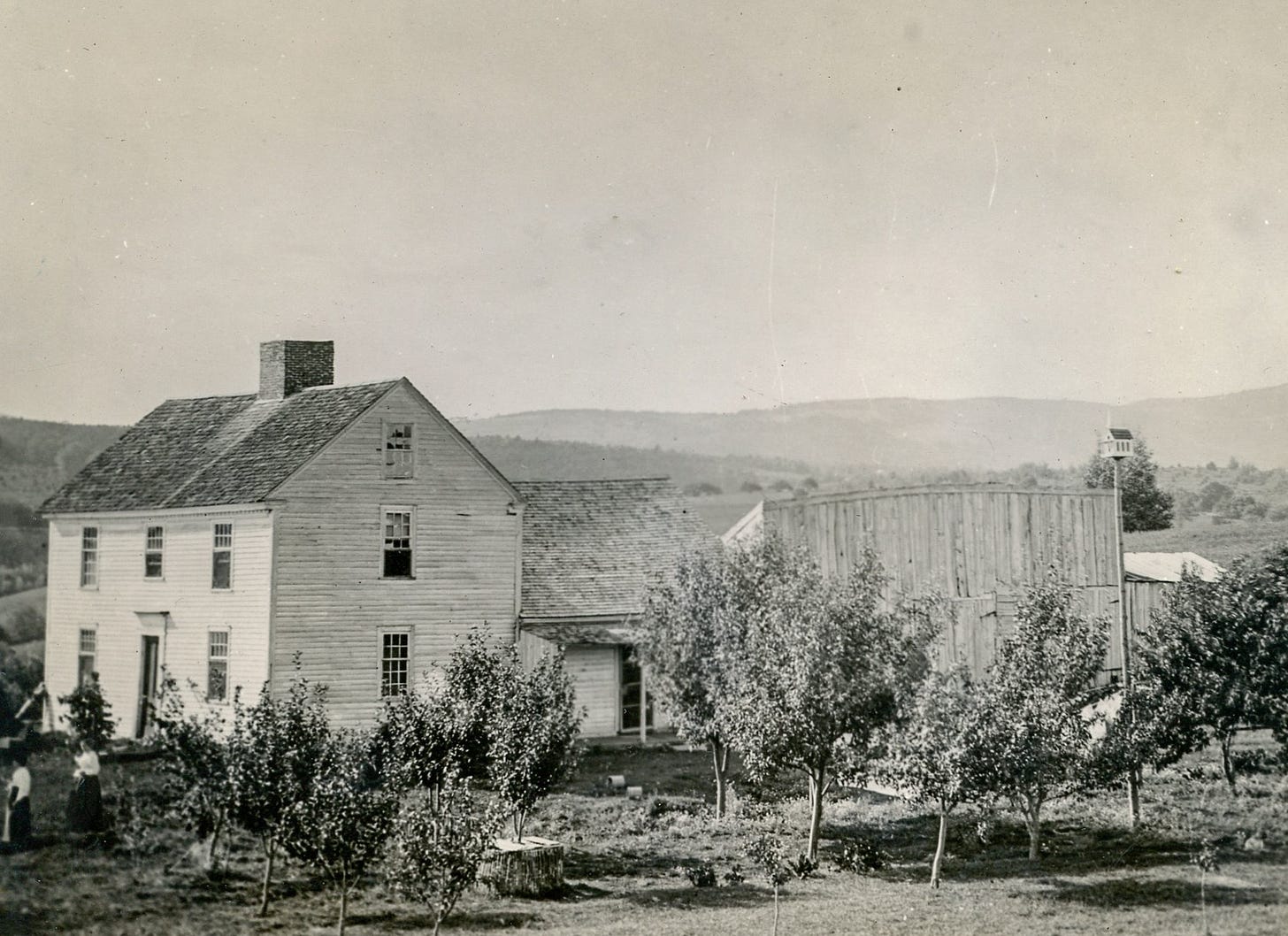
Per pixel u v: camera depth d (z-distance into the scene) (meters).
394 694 25.11
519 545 27.52
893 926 15.24
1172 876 17.52
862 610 18.36
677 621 21.70
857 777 20.09
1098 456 45.84
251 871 17.34
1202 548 36.94
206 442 27.73
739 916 15.79
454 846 14.16
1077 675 18.28
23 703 26.75
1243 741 25.44
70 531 27.56
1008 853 19.28
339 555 24.86
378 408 25.73
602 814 21.88
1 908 15.05
